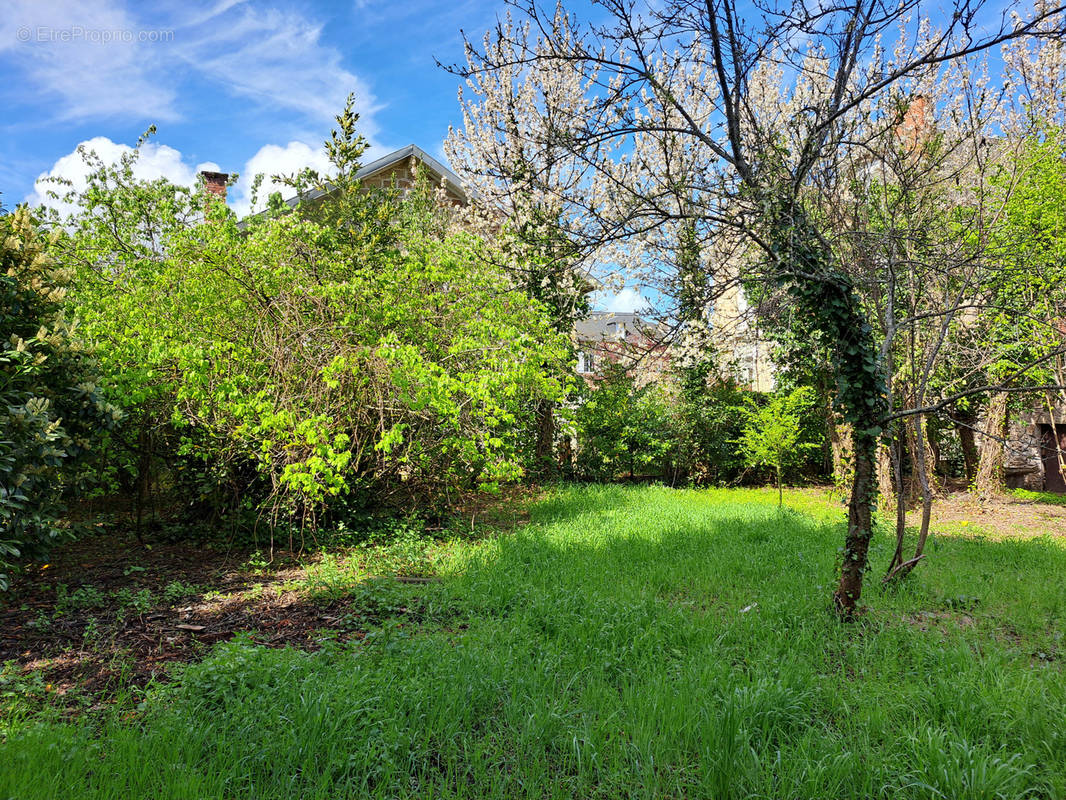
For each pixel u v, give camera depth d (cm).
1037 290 743
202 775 287
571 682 379
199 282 768
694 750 324
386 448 759
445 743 325
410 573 659
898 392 860
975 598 568
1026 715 344
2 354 551
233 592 611
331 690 352
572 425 1084
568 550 720
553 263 475
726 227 475
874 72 468
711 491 1400
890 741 325
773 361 1404
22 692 369
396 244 1130
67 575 668
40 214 931
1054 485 1427
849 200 561
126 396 697
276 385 727
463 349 827
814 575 627
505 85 1375
